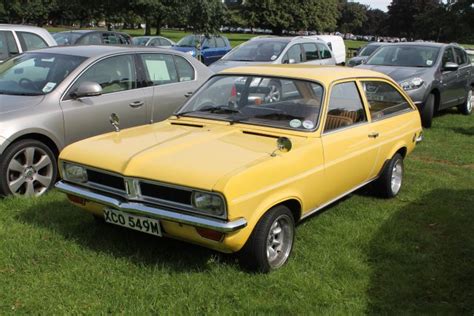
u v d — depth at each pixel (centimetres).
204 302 367
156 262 420
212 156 401
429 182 704
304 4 6506
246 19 6462
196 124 488
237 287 386
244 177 371
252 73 521
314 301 376
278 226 420
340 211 570
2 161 542
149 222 389
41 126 569
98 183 419
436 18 3897
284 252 428
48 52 673
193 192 367
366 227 525
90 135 626
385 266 439
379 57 1230
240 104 501
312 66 558
